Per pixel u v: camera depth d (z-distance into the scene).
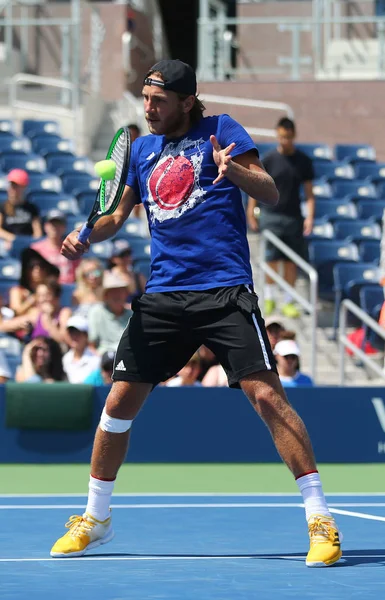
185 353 13.44
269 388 12.93
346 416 26.62
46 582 11.62
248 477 23.97
